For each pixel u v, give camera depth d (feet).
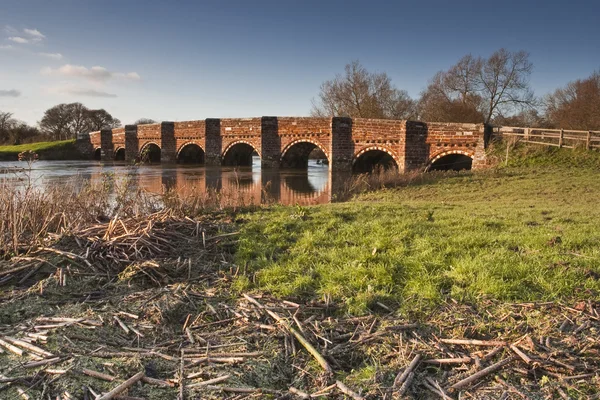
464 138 107.96
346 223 33.73
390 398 11.73
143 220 29.99
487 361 13.50
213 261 24.54
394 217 37.04
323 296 18.79
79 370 12.37
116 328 15.61
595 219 35.32
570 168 85.46
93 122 327.88
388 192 71.82
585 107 159.63
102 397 11.09
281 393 12.04
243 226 32.86
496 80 174.50
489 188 70.33
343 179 113.70
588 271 20.20
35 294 18.54
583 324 15.51
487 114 182.60
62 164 176.35
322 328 15.80
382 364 13.60
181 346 14.58
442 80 188.34
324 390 12.16
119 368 12.69
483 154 104.73
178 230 30.09
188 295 18.78
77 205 33.42
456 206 47.19
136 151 198.90
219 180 115.65
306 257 24.26
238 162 177.58
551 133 103.09
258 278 21.38
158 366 13.15
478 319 16.26
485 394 11.94
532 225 32.81
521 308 17.02
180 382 12.19
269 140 148.87
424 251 23.81
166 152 181.47
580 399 11.58
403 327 15.60
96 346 14.10
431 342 14.71
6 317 16.42
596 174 77.82
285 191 92.38
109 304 17.76
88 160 220.64
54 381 11.88
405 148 115.24
